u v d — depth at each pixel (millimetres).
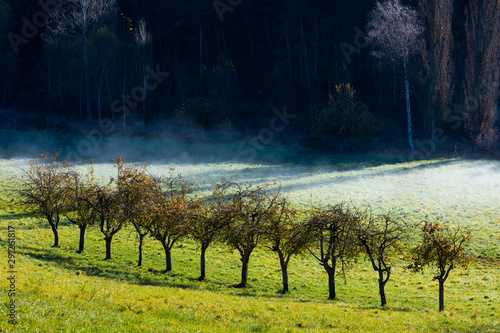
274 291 30109
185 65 114750
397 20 82688
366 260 38062
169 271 32969
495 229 41250
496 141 79812
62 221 44281
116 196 33562
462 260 26062
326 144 91125
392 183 59656
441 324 21266
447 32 80438
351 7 108125
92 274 27828
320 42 110812
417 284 32375
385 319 21656
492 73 77250
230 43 122375
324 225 28734
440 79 81000
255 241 30641
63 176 36375
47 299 16000
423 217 45500
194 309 19016
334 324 19516
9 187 52438
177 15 124375
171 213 31375
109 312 15672
